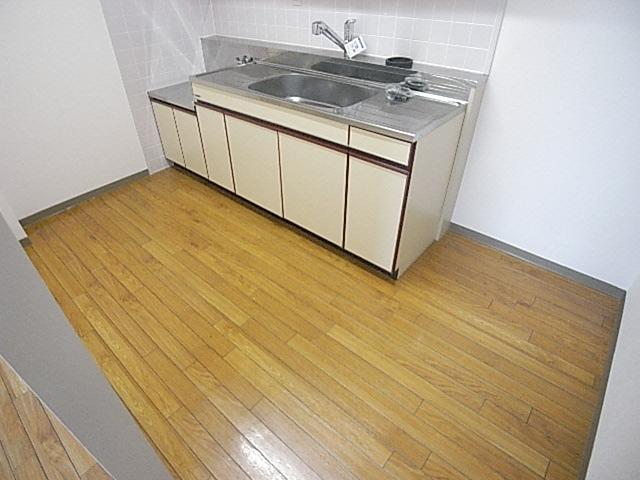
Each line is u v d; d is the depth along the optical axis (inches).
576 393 58.6
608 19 58.2
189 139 107.3
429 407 57.0
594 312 72.4
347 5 86.0
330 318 71.6
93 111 100.9
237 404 57.7
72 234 94.0
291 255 87.4
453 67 77.4
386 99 74.0
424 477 49.3
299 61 96.9
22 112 88.8
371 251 78.4
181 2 107.4
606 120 64.3
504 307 73.5
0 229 19.7
